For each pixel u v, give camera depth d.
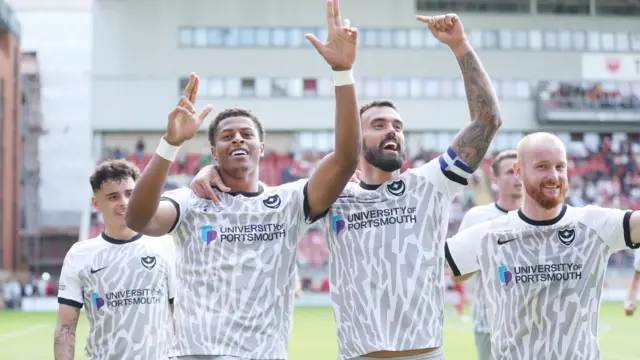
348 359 4.14
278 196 4.18
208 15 36.94
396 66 36.97
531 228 4.34
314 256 32.78
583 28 37.38
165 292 5.14
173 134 3.77
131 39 36.69
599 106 36.56
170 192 4.21
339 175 3.99
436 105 36.94
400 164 4.25
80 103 41.16
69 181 40.56
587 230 4.27
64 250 40.16
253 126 4.23
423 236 4.17
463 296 21.59
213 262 4.01
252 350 3.89
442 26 4.30
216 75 36.81
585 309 4.20
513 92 37.03
